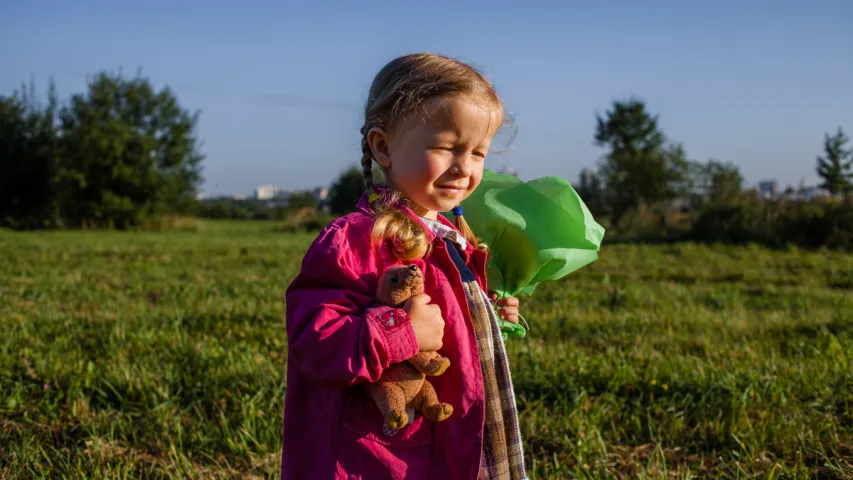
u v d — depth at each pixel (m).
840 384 4.52
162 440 4.01
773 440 3.86
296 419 1.92
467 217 2.49
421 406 1.82
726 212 21.84
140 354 5.58
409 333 1.75
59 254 16.73
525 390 4.75
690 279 12.02
